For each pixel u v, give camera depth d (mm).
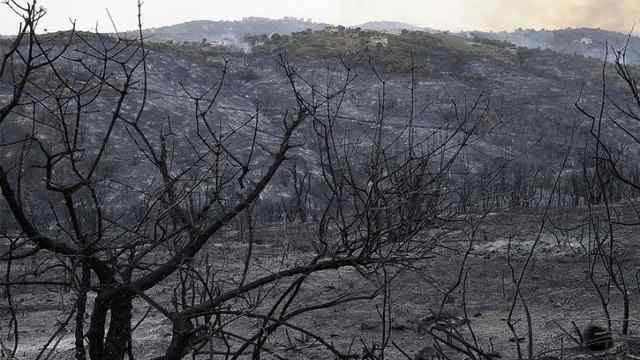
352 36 129375
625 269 7473
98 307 2592
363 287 7547
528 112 80938
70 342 5855
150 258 6695
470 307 6438
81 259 2404
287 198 31172
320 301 6918
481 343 5117
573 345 4793
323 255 2674
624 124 71438
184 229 2586
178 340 2471
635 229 9531
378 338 5453
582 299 6402
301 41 124938
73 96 2199
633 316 5605
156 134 51469
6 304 7207
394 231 2711
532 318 5906
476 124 2793
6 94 30391
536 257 8500
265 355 5051
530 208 13586
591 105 85125
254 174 39219
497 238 9859
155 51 102062
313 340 5512
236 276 7141
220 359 4918
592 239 9180
